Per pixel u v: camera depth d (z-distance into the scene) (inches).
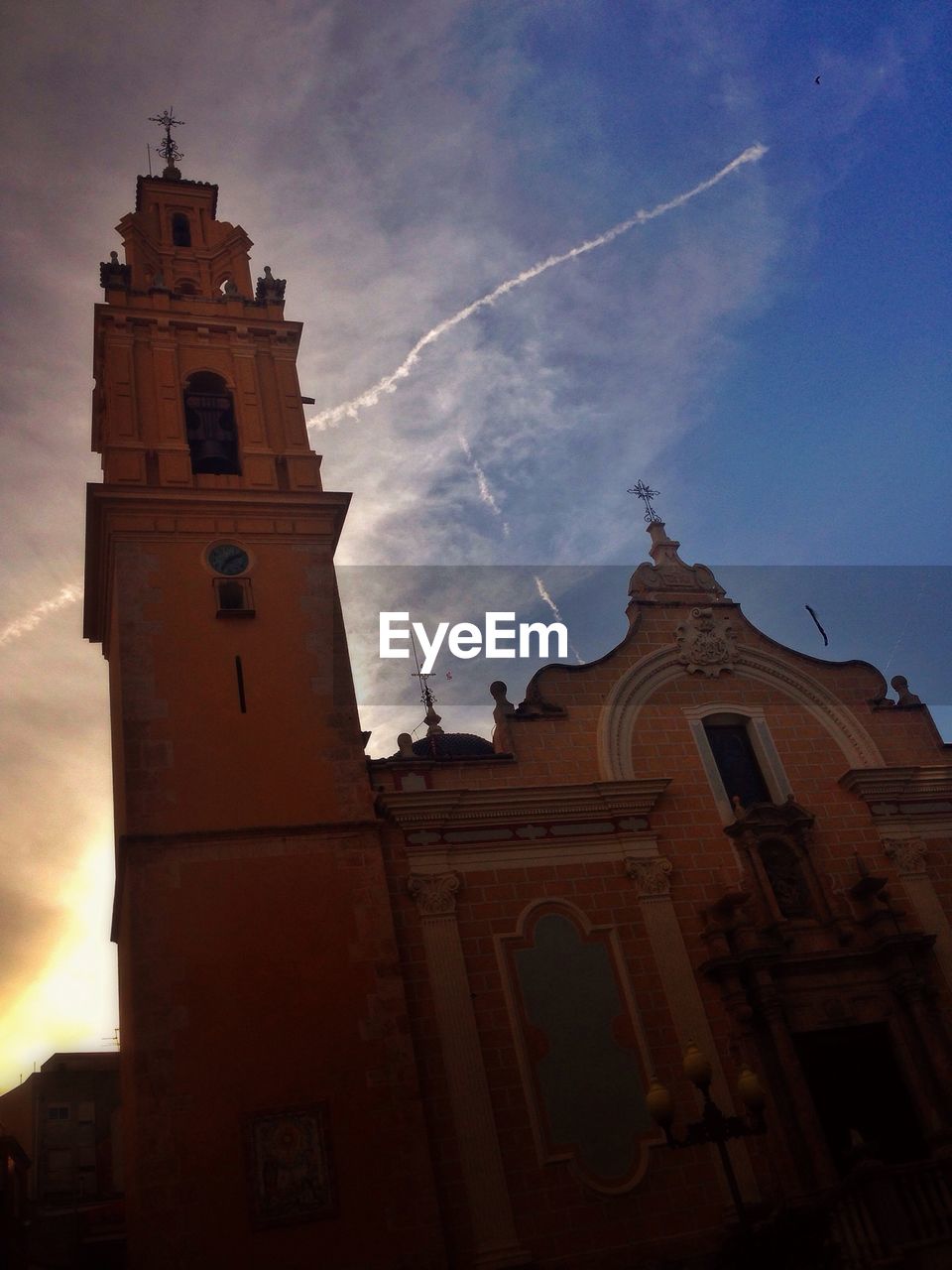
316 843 858.8
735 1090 847.7
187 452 1050.7
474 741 1101.1
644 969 888.3
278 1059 766.5
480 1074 808.9
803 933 935.7
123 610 932.0
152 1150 717.3
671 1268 768.3
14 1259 885.8
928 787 1047.0
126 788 850.1
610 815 957.2
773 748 1036.5
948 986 928.3
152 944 786.2
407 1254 721.6
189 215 1298.0
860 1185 735.7
